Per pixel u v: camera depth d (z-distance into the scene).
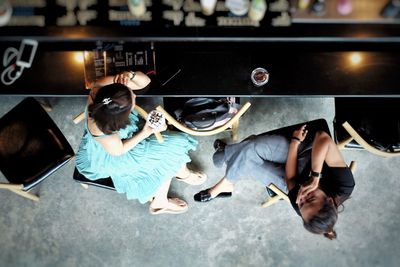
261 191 3.69
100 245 3.62
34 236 3.64
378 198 3.69
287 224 3.63
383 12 2.42
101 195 3.70
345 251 3.60
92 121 2.52
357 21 2.47
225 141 3.77
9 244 3.64
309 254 3.59
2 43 2.83
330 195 2.56
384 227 3.64
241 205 3.67
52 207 3.69
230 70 2.90
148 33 2.53
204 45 2.95
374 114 3.14
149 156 3.00
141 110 2.92
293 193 2.68
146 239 3.62
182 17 2.56
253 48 2.95
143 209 3.67
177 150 3.08
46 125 3.18
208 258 3.59
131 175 3.04
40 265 3.60
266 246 3.61
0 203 3.70
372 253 3.60
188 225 3.64
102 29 2.54
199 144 3.78
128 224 3.65
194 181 3.61
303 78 2.88
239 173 2.99
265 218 3.64
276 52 2.93
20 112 3.16
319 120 3.04
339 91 2.86
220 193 3.63
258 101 3.85
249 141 2.97
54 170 3.13
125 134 2.83
